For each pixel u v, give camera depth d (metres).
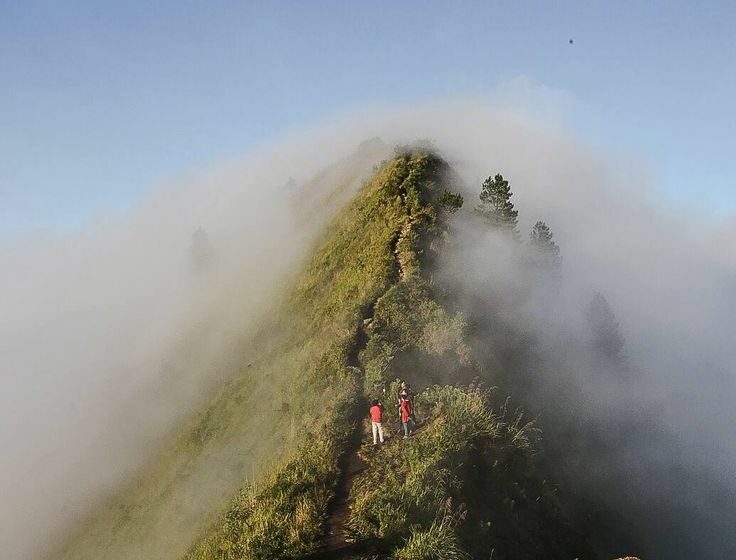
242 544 15.30
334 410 22.64
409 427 19.80
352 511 16.03
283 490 17.48
